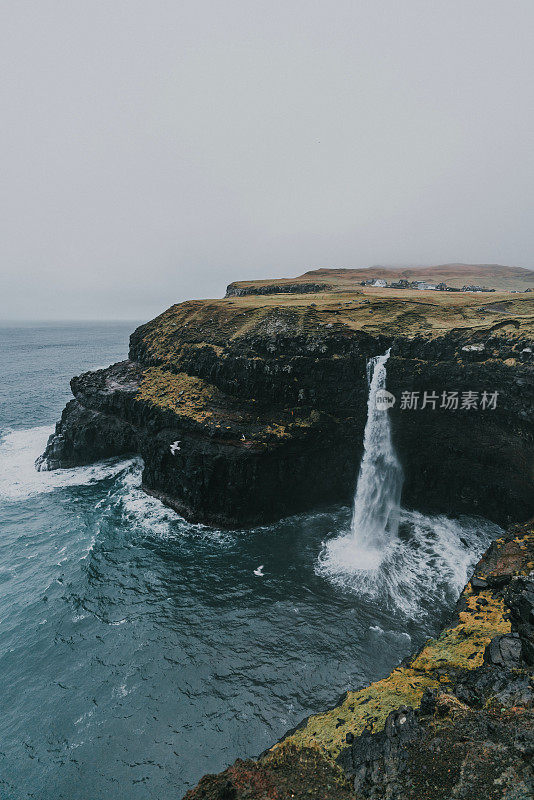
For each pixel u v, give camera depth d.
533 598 21.47
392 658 27.55
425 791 13.07
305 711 24.31
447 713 15.94
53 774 21.59
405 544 40.03
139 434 54.81
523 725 13.63
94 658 28.52
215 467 43.66
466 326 44.94
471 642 22.39
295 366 47.69
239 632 30.25
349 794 14.55
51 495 51.38
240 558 38.59
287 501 46.12
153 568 37.47
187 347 61.44
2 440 70.00
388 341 46.78
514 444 39.22
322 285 94.19
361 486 47.44
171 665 27.75
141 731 23.67
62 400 100.12
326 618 31.16
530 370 36.84
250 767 17.11
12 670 27.70
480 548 38.88
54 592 34.81
